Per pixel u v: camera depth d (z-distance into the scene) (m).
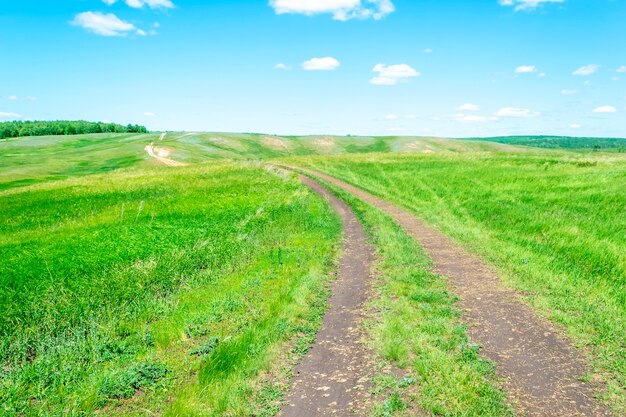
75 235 21.27
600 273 12.26
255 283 12.72
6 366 8.57
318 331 9.58
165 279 13.48
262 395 7.11
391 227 20.52
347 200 30.47
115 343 9.24
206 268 14.98
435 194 30.48
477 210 23.45
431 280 12.55
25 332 9.72
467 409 6.37
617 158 45.53
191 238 19.05
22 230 25.41
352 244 18.03
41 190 43.72
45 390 7.33
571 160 43.78
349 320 10.07
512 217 20.50
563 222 18.41
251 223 21.67
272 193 33.75
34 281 13.51
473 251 15.73
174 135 196.38
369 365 7.90
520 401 6.59
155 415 6.78
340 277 13.54
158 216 25.88
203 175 50.09
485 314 9.97
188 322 10.14
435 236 18.73
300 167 56.72
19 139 195.00
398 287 11.90
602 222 18.22
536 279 12.02
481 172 39.12
